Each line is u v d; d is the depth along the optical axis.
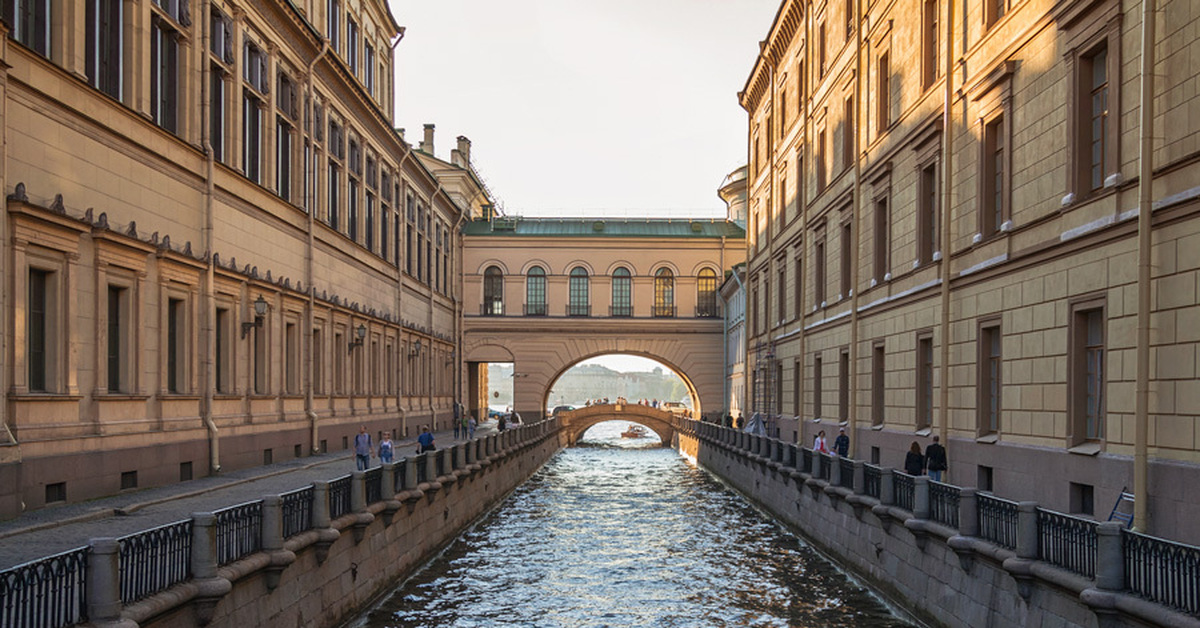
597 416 78.06
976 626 13.35
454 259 60.44
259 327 25.81
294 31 28.09
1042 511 11.73
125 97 18.59
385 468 18.30
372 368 38.03
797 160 36.44
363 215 36.97
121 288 18.30
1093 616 10.28
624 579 20.75
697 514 32.47
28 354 15.42
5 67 14.12
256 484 20.31
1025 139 16.56
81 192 16.59
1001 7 18.11
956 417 19.38
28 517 14.19
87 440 16.55
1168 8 12.38
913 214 22.31
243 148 24.86
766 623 16.61
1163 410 12.32
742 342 53.28
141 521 14.44
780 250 39.44
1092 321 14.59
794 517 26.92
